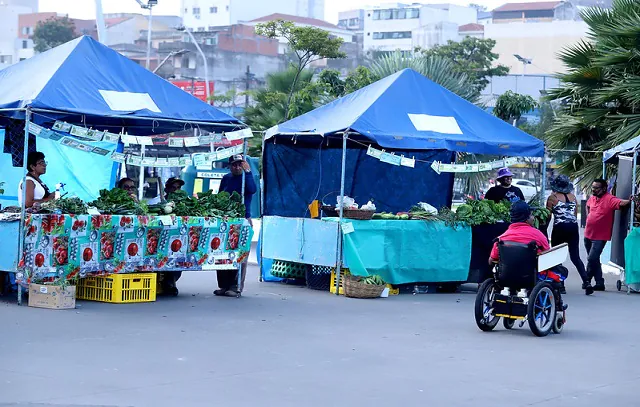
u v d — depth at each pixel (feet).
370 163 54.65
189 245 41.86
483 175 88.33
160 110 41.27
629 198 50.49
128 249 39.91
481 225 49.34
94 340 30.68
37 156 39.83
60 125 38.34
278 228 49.60
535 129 178.60
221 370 26.55
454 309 42.11
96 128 47.80
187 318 36.29
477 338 34.01
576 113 61.72
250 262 63.31
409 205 56.44
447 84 92.79
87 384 24.13
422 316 39.42
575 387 25.93
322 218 46.60
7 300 39.27
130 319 35.42
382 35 373.20
